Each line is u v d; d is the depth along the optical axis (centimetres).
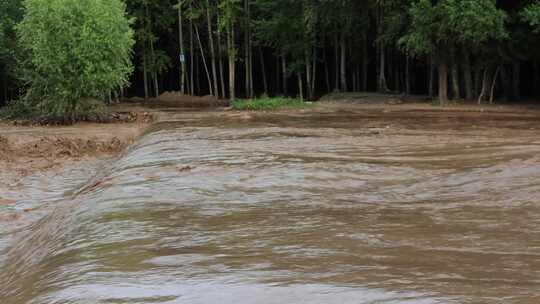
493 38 3034
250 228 630
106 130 2419
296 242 566
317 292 403
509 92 3647
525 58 3191
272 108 3350
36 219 962
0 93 4697
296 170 1040
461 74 3762
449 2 2870
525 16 2792
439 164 1097
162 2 5022
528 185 868
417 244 555
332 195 838
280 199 806
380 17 3834
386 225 642
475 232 605
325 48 5050
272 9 4538
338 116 2645
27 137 2139
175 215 704
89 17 2619
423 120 2305
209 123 2314
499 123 2106
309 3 3950
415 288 407
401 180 951
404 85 4806
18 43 3241
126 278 457
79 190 1134
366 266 474
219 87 5778
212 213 715
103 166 1550
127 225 655
